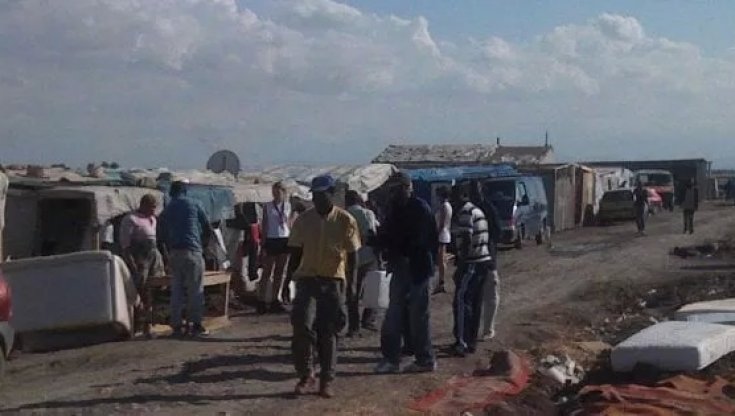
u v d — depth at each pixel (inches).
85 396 408.5
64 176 850.1
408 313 459.2
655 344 434.6
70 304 552.1
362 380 438.9
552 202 1587.1
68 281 553.6
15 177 778.8
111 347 539.8
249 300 721.0
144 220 590.6
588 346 539.8
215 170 1029.8
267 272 677.3
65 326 552.1
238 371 452.8
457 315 497.7
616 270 957.2
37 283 552.4
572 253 1170.0
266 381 433.4
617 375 440.8
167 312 604.4
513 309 688.4
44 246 705.0
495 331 574.6
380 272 543.8
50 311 552.1
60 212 710.5
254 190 842.8
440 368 468.1
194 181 898.1
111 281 556.1
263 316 665.6
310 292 399.9
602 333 594.2
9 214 697.0
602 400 390.6
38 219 706.8
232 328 606.2
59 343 561.3
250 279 727.1
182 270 566.9
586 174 1779.0
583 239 1418.6
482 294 504.1
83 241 689.6
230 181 947.3
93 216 686.5
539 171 1604.3
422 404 394.0
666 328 463.8
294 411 378.9
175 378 438.9
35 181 742.5
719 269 936.9
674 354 429.1
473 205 502.9
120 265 563.5
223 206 784.3
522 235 1259.2
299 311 400.5
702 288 788.6
